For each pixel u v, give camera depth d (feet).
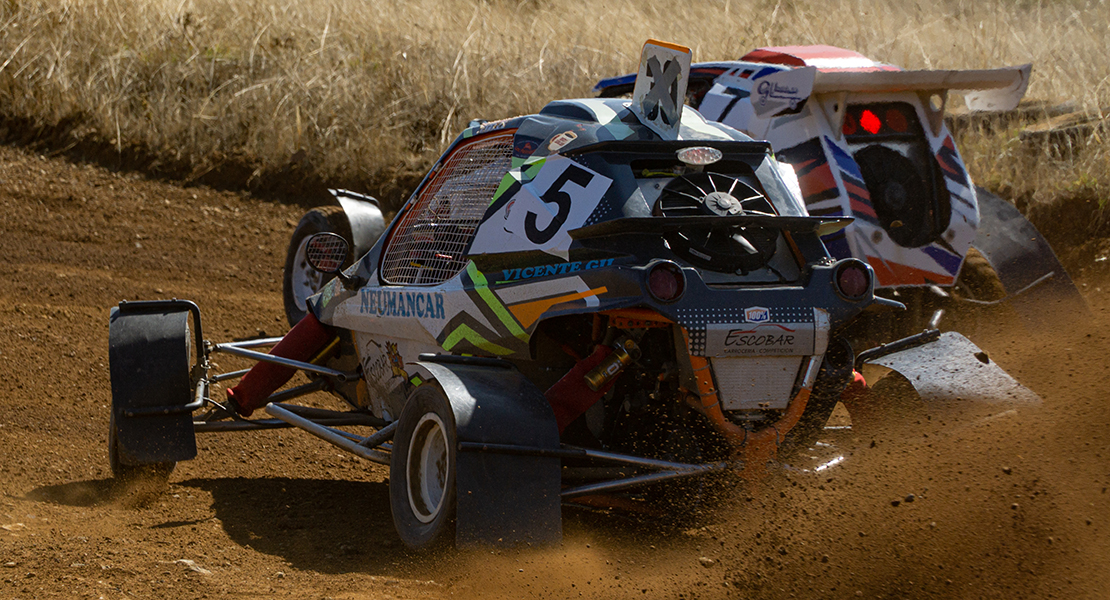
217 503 60.95
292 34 165.58
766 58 96.84
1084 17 174.29
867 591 43.06
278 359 67.41
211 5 173.68
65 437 73.36
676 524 51.29
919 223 83.46
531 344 52.11
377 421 66.13
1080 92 143.74
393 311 61.31
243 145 146.41
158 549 49.55
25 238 121.60
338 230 86.84
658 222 47.98
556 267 50.67
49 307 102.06
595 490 48.29
